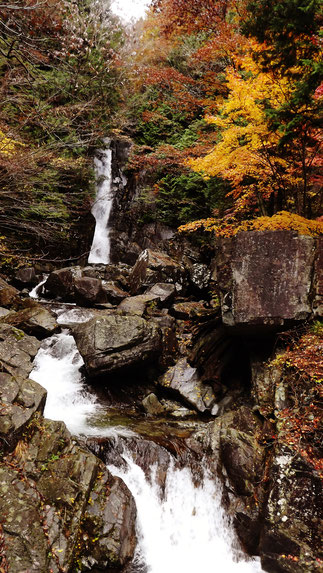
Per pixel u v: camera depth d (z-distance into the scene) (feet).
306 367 18.26
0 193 32.65
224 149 27.32
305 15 18.67
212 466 19.07
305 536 15.29
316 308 19.66
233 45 39.17
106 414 23.79
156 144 59.88
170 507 18.35
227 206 40.22
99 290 40.06
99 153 61.77
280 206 32.71
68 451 16.53
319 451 16.35
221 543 17.39
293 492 15.92
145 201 55.83
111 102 51.98
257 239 20.63
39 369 27.63
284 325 19.98
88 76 39.45
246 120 26.37
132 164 57.06
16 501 14.05
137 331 26.11
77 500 15.19
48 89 33.81
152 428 21.94
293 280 19.90
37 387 18.21
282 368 19.77
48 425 16.80
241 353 25.41
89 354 25.22
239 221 37.78
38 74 25.95
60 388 25.55
